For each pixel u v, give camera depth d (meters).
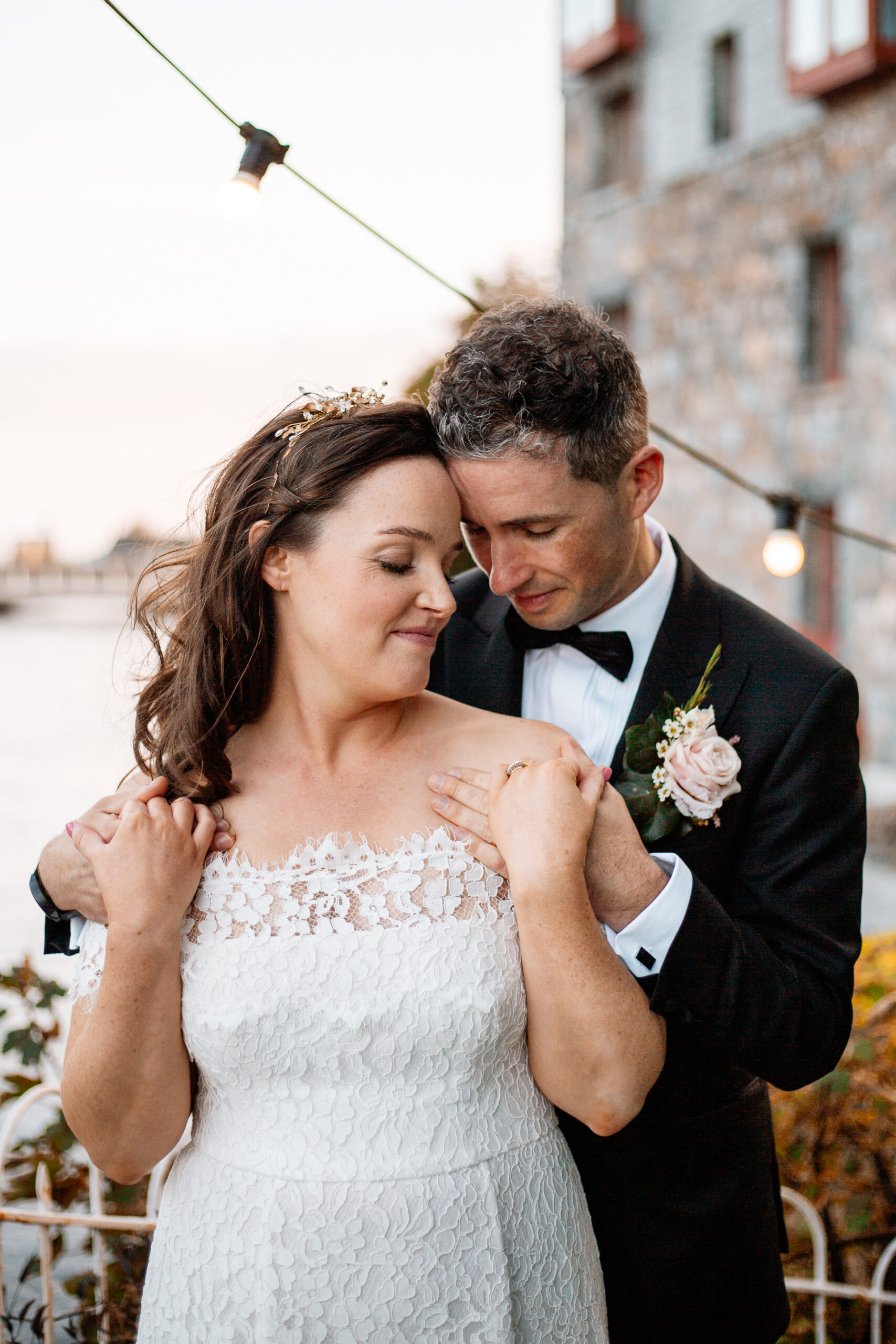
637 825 1.59
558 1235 1.39
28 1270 2.38
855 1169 2.32
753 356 9.81
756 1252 1.68
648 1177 1.64
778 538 2.96
